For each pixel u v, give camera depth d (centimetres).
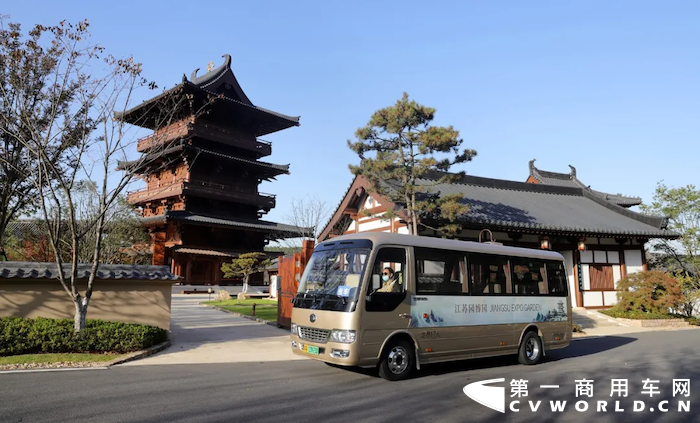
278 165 5100
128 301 1207
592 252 2297
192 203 4497
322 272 892
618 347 1391
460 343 935
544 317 1120
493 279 1032
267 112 4688
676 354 1238
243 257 3572
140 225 3025
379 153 1619
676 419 629
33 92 1117
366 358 789
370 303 805
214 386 758
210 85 4259
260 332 1498
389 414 617
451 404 678
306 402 669
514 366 1041
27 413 579
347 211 2216
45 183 1239
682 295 2152
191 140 4309
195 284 4403
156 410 606
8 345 916
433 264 927
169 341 1209
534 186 2622
